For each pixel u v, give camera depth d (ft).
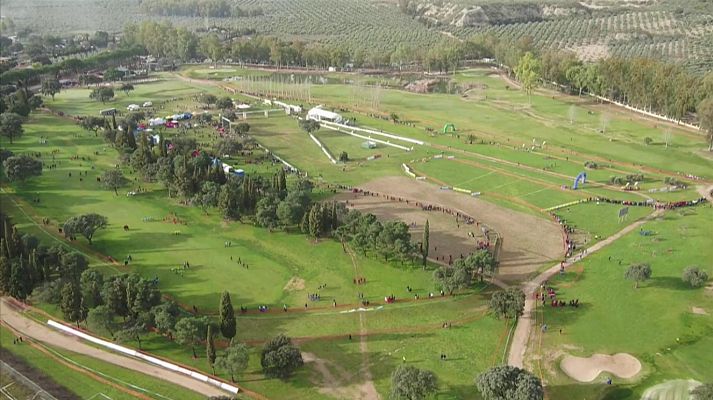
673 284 650.43
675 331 572.10
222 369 503.20
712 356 535.60
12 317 608.60
